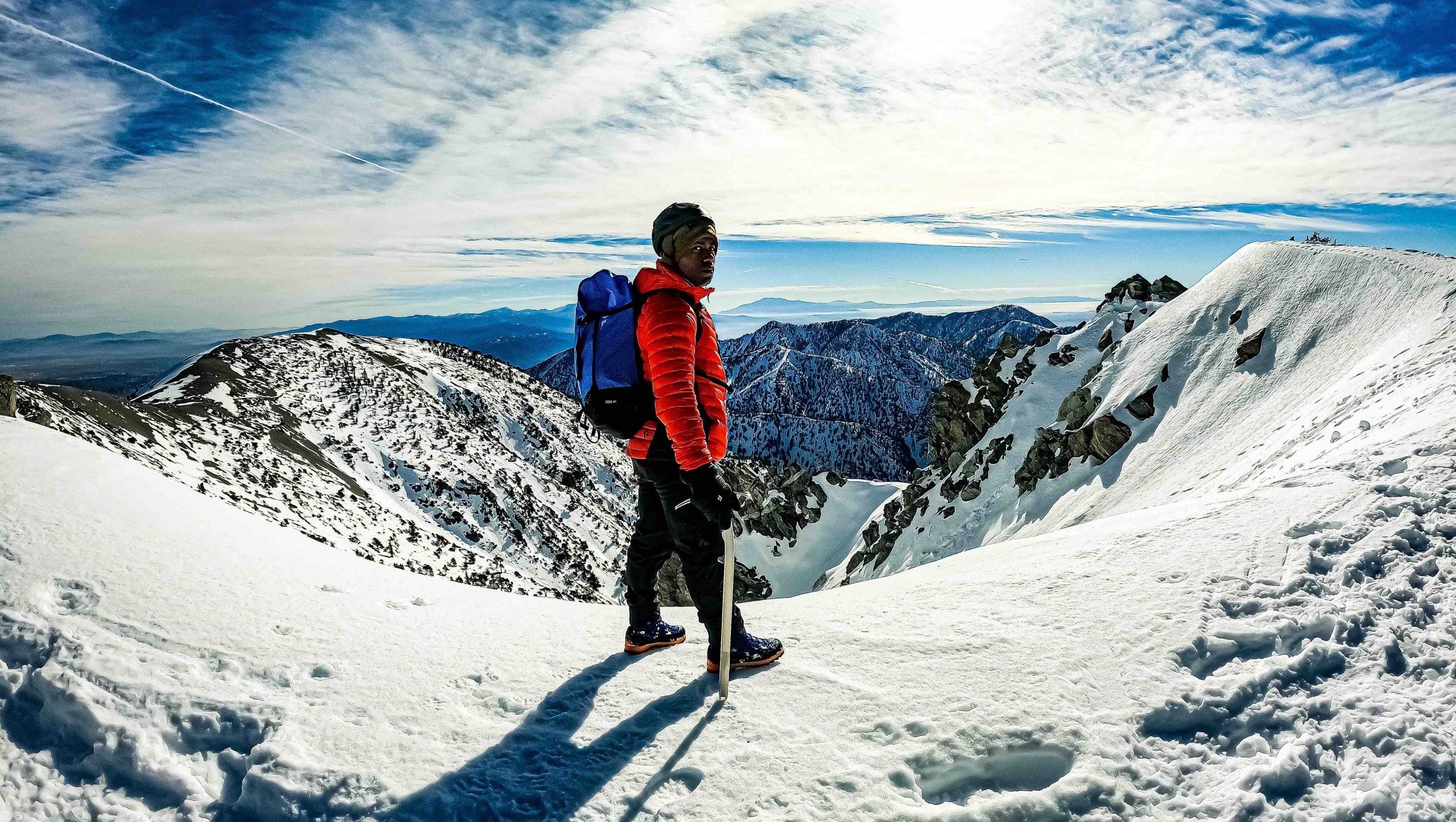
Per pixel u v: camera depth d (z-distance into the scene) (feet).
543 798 7.02
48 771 7.20
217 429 189.57
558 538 284.00
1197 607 9.64
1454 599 9.38
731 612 8.91
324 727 7.81
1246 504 14.06
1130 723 7.50
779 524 279.08
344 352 362.74
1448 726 7.11
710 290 9.06
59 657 8.29
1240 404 129.59
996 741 7.36
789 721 8.05
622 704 8.62
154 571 10.69
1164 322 177.58
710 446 9.00
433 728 8.06
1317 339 122.42
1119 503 136.56
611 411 9.02
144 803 6.93
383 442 288.10
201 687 8.23
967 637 9.46
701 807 6.81
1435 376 40.04
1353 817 6.19
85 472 13.87
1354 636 8.76
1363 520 11.83
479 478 288.92
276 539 14.17
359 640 9.86
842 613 11.10
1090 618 9.68
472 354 501.56
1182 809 6.48
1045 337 228.84
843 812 6.64
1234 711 7.64
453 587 13.29
